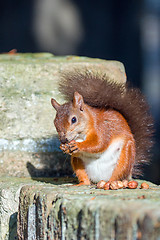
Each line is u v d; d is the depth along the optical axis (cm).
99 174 819
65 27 2605
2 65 994
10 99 973
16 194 810
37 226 659
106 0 2711
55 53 2581
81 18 2652
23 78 996
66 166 971
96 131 789
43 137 966
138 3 2839
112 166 809
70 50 2620
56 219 607
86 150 776
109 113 825
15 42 2477
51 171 960
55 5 2578
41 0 2541
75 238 564
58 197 626
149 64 3030
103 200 569
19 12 2486
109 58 2719
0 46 2448
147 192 657
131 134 835
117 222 498
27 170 947
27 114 972
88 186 768
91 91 827
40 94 988
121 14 2756
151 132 905
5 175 936
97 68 1023
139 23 2831
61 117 780
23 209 711
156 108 2931
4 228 813
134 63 2792
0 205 819
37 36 2534
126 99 848
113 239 502
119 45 2753
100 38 2695
